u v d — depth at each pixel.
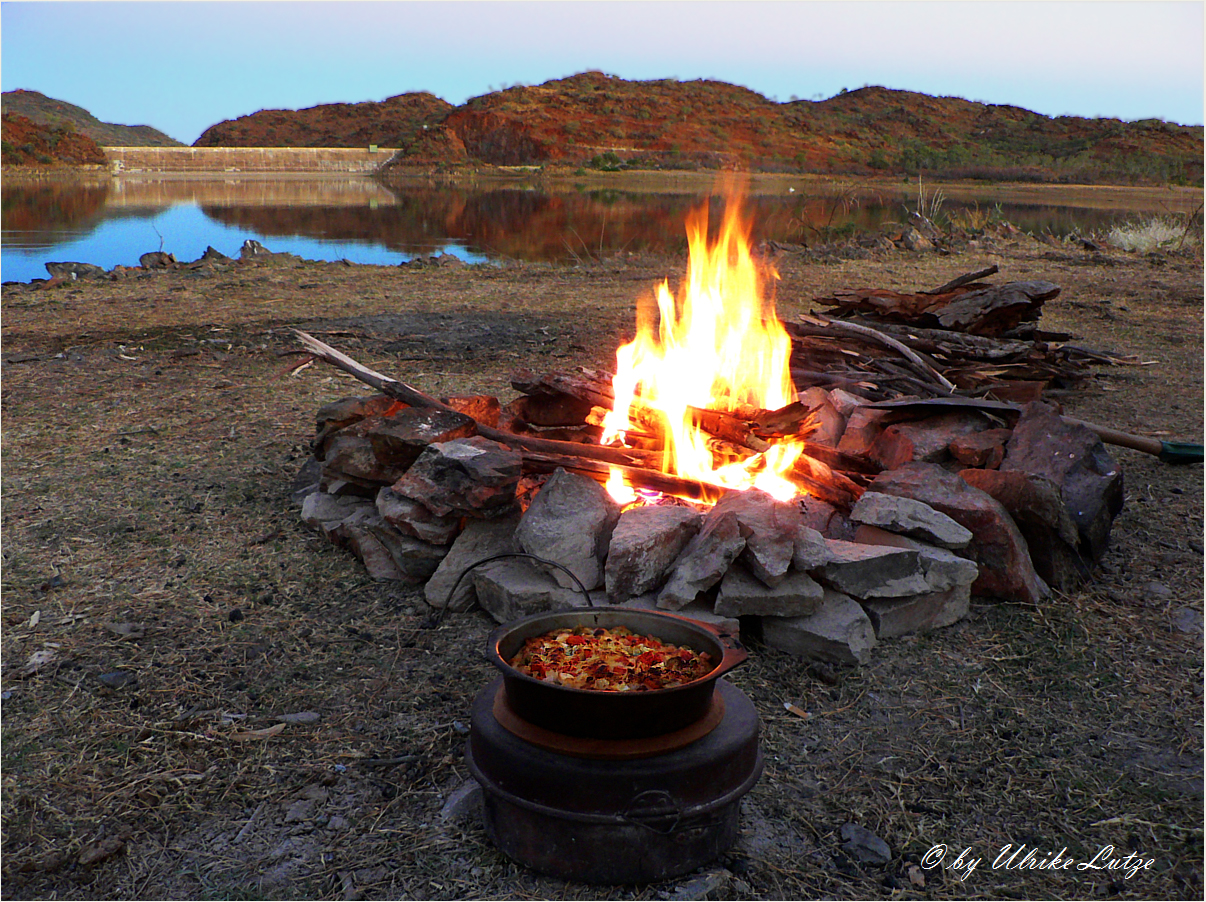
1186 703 3.27
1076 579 4.15
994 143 114.12
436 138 91.88
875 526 3.96
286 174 72.25
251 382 7.63
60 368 7.94
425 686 3.31
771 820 2.67
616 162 86.56
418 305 11.41
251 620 3.76
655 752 2.25
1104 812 2.73
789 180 65.44
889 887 2.43
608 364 8.36
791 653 3.54
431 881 2.40
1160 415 7.03
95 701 3.17
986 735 3.09
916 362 6.48
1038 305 7.49
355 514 4.39
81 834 2.56
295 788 2.77
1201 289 13.12
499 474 3.88
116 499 5.01
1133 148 103.00
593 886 2.38
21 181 54.03
